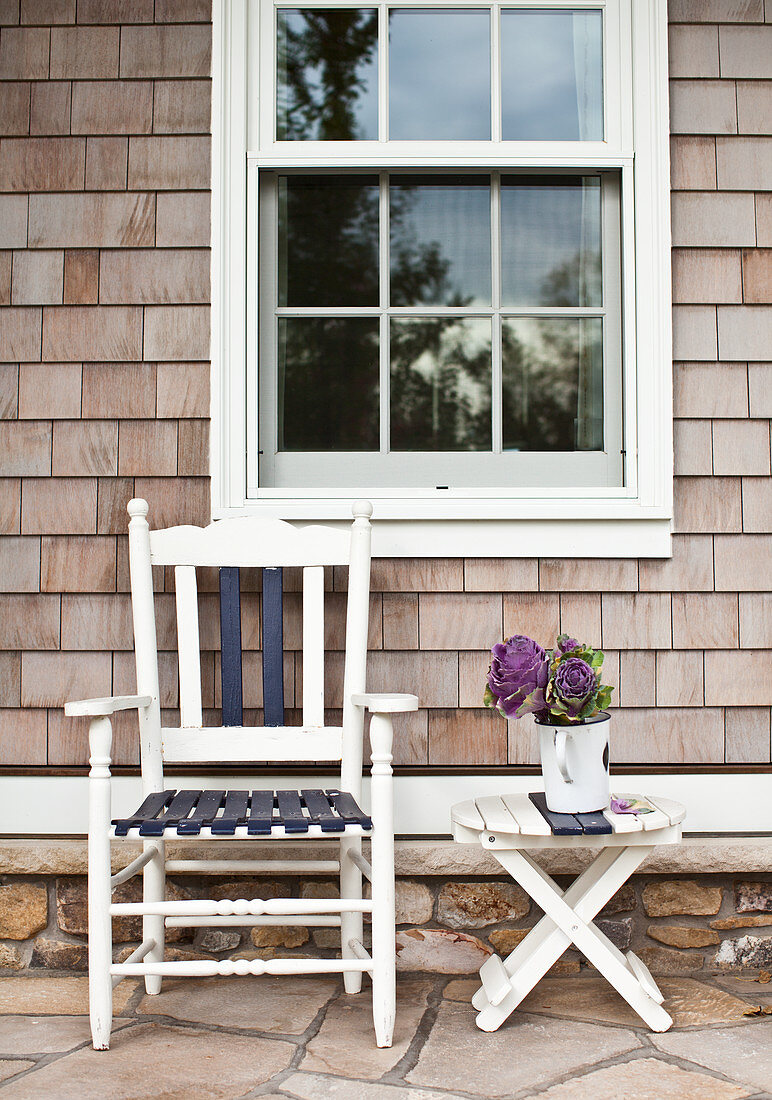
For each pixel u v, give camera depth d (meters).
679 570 2.33
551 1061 1.73
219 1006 1.99
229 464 2.35
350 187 2.42
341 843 2.10
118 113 2.38
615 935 2.21
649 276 2.35
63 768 2.30
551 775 1.90
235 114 2.37
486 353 2.41
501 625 2.32
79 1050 1.78
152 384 2.36
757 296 2.36
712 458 2.35
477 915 2.22
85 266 2.37
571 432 2.42
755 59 2.38
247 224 2.38
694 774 2.29
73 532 2.34
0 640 2.33
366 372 2.42
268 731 2.15
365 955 1.89
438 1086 1.63
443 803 2.28
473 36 2.43
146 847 2.09
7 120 2.38
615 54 2.40
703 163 2.37
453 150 2.38
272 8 2.39
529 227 2.43
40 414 2.36
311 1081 1.65
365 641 2.14
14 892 2.24
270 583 2.21
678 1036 1.84
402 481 2.41
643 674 2.32
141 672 2.12
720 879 2.23
